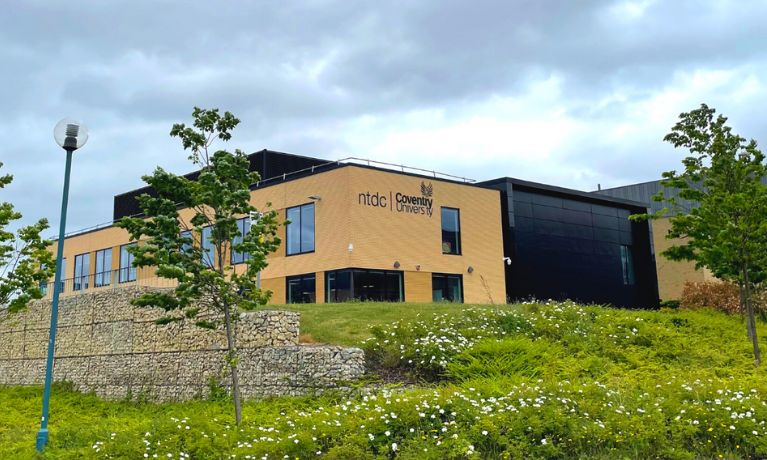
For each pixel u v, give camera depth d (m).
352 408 12.57
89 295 26.33
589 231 41.38
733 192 18.31
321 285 31.58
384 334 18.84
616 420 11.05
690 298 29.03
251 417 14.16
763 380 14.51
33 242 21.52
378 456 10.53
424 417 11.47
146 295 12.88
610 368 16.86
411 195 33.22
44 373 27.98
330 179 31.86
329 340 19.61
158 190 12.95
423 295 32.72
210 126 13.29
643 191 53.75
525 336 18.91
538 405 11.48
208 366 20.41
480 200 36.19
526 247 37.72
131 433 12.66
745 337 21.09
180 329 21.83
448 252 34.25
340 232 31.00
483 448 10.69
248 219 34.25
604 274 41.62
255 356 19.05
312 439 10.98
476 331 19.11
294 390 17.72
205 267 13.08
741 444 10.84
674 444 10.74
